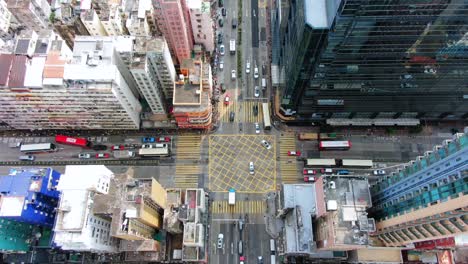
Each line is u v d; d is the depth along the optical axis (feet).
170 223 421.18
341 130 533.14
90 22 474.49
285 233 424.05
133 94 515.50
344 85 446.19
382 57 388.57
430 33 347.36
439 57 388.16
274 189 502.38
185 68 485.56
